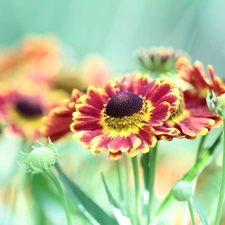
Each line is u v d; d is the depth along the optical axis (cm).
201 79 43
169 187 60
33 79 72
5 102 64
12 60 80
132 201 53
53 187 51
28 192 55
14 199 56
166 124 42
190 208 39
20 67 80
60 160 60
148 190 43
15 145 66
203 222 39
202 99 44
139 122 42
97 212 43
